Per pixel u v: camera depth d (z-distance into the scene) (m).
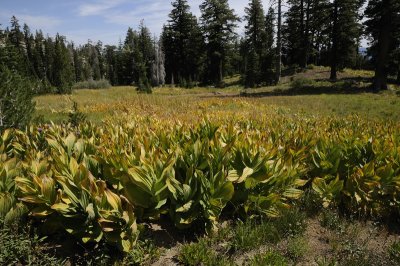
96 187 3.44
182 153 4.29
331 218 4.32
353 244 3.81
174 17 66.69
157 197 3.85
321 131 6.20
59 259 3.42
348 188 4.67
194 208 3.94
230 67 63.06
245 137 4.83
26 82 7.88
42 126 6.69
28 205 3.74
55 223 3.66
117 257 3.52
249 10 60.91
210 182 3.94
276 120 8.30
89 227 3.49
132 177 3.67
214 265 3.44
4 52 22.44
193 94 34.47
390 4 25.98
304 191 4.84
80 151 4.48
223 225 4.24
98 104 17.86
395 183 4.50
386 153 4.88
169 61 69.50
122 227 3.42
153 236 3.91
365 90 27.83
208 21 58.69
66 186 3.52
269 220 4.22
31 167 3.98
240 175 4.23
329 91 28.44
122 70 85.12
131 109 14.19
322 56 59.97
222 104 16.06
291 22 55.75
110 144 4.61
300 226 4.07
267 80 41.97
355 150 5.11
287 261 3.53
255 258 3.43
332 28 38.41
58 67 77.81
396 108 17.22
